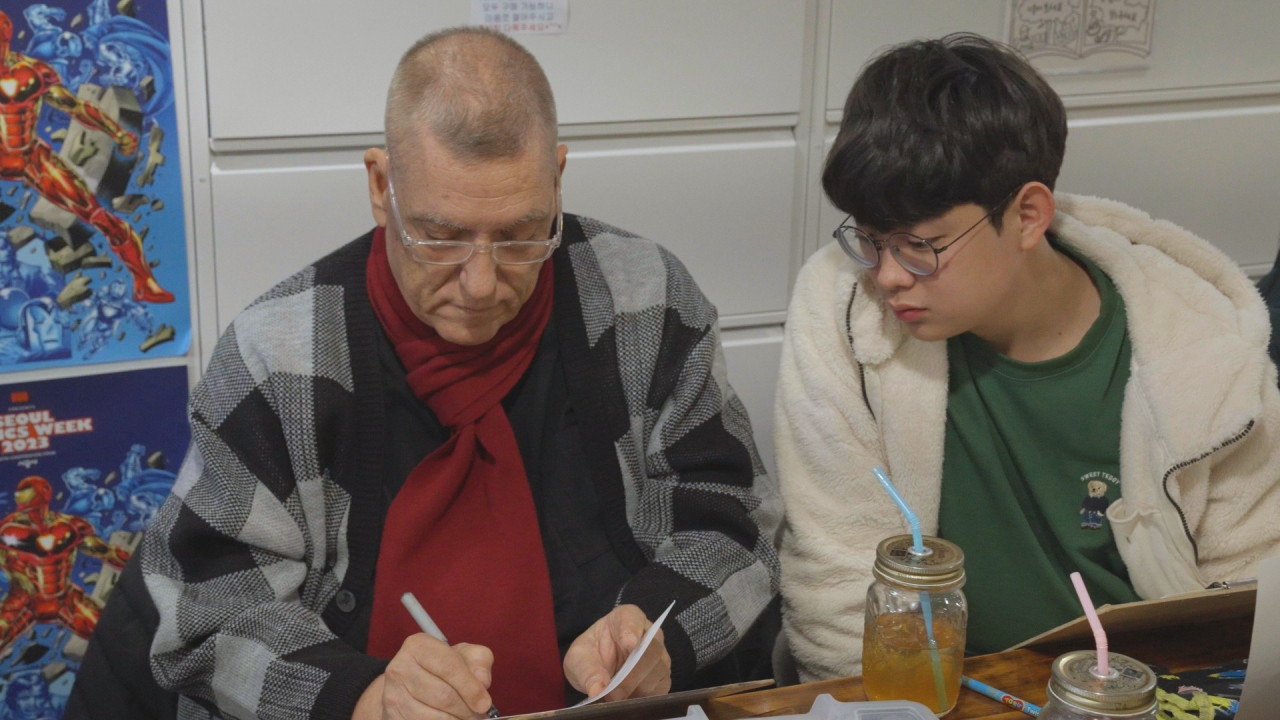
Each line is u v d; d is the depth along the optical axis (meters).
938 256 1.12
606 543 1.29
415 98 1.05
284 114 1.64
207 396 1.21
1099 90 1.99
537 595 1.21
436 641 1.00
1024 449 1.27
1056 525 1.27
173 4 1.57
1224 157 2.10
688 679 1.15
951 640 0.95
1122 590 1.26
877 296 1.27
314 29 1.62
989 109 1.08
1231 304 1.25
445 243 1.07
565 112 1.75
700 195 1.87
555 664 1.20
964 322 1.17
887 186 1.09
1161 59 2.00
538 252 1.11
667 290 1.33
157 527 1.20
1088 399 1.24
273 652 1.09
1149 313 1.22
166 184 1.63
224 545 1.17
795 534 1.31
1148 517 1.22
